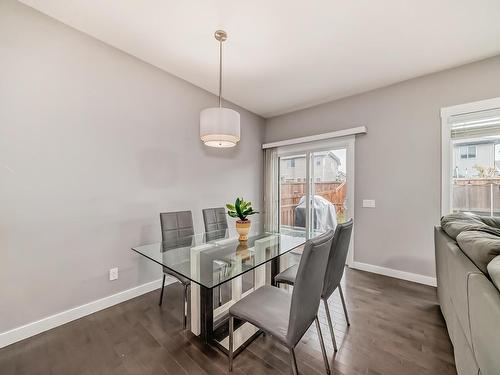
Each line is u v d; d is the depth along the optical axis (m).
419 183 2.81
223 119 1.96
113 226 2.29
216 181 3.42
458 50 2.31
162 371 1.44
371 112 3.18
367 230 3.20
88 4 1.77
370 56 2.43
